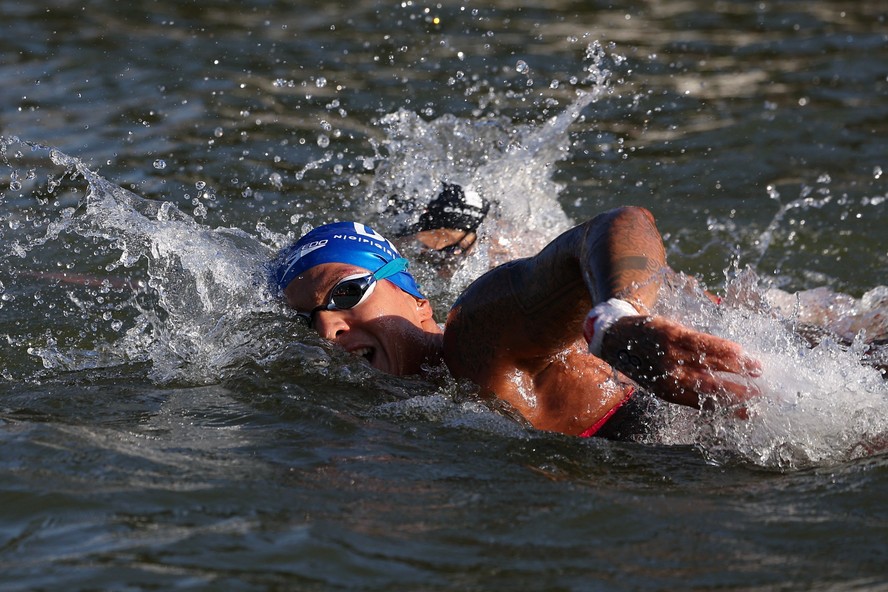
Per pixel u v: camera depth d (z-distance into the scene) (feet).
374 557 21.59
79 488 25.03
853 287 49.98
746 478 26.45
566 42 92.22
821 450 27.63
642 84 81.20
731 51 90.79
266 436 28.94
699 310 27.81
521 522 23.36
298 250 34.35
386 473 26.30
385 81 79.51
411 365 32.58
